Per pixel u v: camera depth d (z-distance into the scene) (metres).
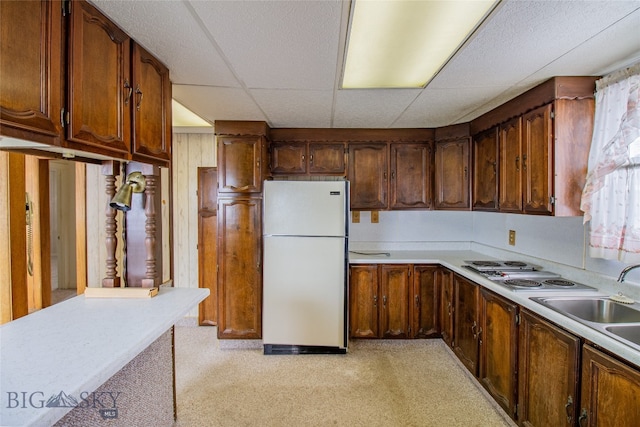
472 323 2.39
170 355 1.94
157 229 1.82
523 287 1.97
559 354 1.53
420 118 2.83
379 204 3.23
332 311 2.84
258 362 2.74
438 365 2.71
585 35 1.41
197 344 3.10
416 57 1.67
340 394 2.29
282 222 2.84
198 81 1.97
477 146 2.85
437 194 3.17
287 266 2.85
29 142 1.02
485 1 1.21
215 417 2.03
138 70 1.49
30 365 0.99
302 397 2.25
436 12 1.28
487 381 2.19
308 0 1.18
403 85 2.06
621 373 1.20
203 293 1.78
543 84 1.96
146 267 1.77
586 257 2.06
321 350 2.88
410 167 3.22
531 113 2.08
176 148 3.48
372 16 1.32
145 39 1.46
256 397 2.24
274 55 1.62
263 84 2.01
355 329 3.05
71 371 0.95
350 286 3.05
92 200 2.96
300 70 1.80
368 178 3.23
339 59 1.66
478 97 2.26
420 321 3.06
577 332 1.41
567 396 1.47
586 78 1.86
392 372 2.59
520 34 1.41
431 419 2.02
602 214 1.79
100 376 0.96
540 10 1.23
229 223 2.92
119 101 1.36
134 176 1.68
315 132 3.20
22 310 2.27
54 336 1.20
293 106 2.47
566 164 1.87
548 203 1.92
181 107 2.64
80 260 2.96
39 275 3.02
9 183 2.18
